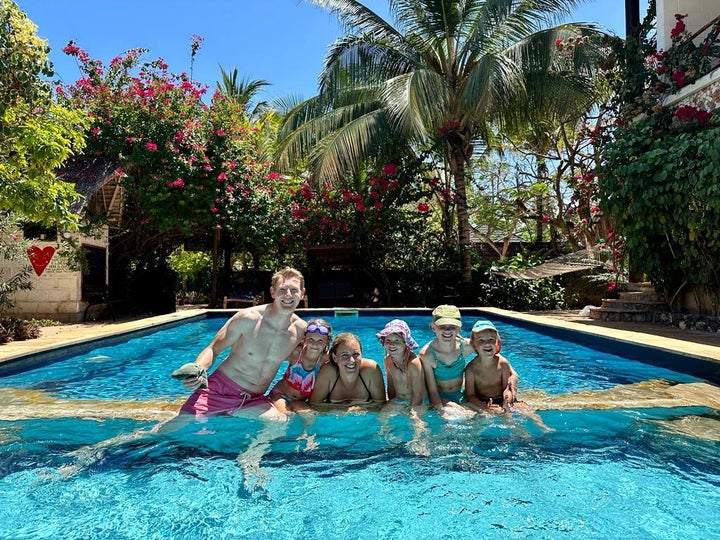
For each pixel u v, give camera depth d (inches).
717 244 260.7
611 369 200.5
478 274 520.4
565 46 430.6
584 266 442.6
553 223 610.2
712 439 112.9
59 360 229.6
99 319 421.7
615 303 344.8
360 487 90.6
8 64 217.5
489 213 740.0
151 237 492.7
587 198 538.3
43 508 83.0
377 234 522.9
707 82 280.7
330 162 477.7
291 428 120.0
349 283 524.7
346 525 77.2
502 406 136.4
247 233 489.4
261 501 86.0
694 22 345.1
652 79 331.0
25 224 348.8
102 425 122.0
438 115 453.1
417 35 514.3
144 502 85.2
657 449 107.7
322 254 525.0
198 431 117.5
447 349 141.2
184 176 449.7
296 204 524.7
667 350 195.6
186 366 117.5
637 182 286.0
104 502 85.6
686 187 260.5
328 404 139.0
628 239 316.2
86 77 447.8
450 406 134.9
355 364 137.7
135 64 468.8
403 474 96.1
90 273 422.9
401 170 530.9
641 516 79.4
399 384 141.9
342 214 530.3
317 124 533.3
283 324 134.1
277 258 580.1
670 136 279.7
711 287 277.4
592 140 444.1
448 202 554.6
